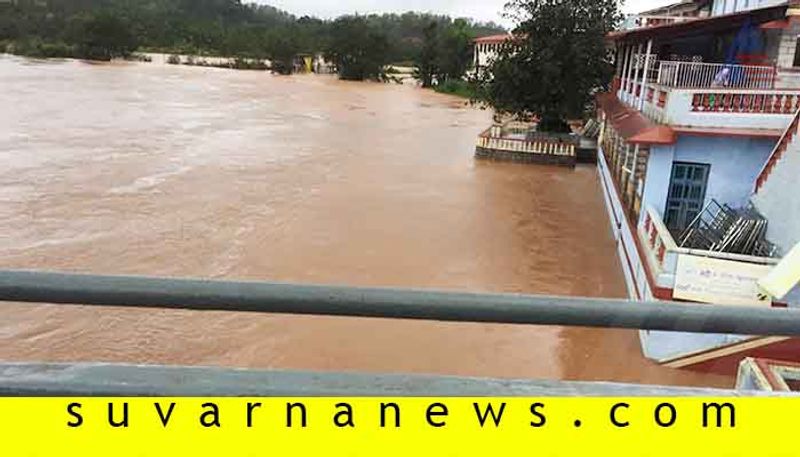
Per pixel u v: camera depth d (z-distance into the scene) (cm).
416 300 108
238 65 7744
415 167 2483
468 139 3250
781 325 110
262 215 1738
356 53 6900
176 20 9419
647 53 1645
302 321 1091
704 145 1192
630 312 109
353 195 2003
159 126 3128
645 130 1220
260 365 960
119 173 2106
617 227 1582
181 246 1466
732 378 896
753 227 1045
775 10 1390
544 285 1334
